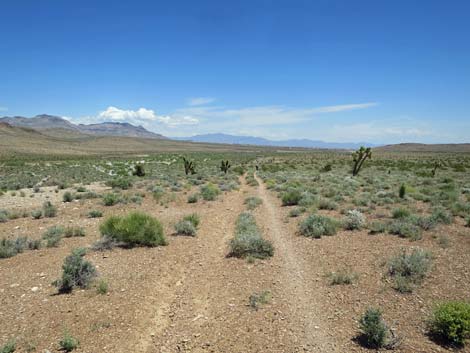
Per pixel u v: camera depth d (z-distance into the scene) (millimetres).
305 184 32812
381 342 6391
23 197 27188
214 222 17891
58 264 11102
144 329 7191
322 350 6344
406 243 12812
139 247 13125
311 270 10562
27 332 6980
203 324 7398
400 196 23609
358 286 9156
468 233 14141
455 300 8109
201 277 10219
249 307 8125
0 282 9672
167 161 97125
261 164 76812
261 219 18281
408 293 8602
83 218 18875
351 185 31359
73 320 7449
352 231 15078
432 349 6273
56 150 170250
